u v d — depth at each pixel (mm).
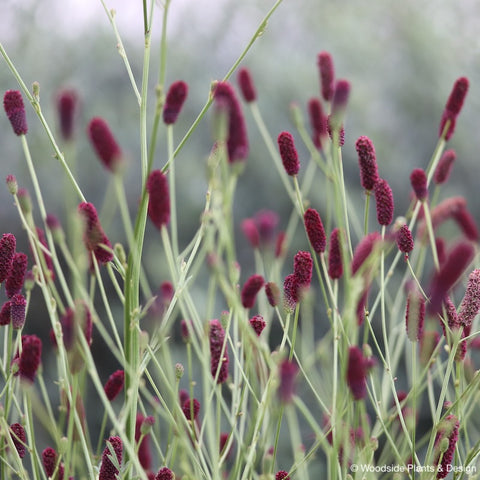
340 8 5863
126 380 1493
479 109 5648
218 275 1449
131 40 5273
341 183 1510
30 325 4719
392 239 1463
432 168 1591
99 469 1521
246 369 1509
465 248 1446
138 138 4910
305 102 5023
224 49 5469
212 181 1453
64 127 1448
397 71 5562
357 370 1454
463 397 1505
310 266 1494
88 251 1494
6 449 1541
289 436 3545
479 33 6066
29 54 5172
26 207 1517
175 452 1514
